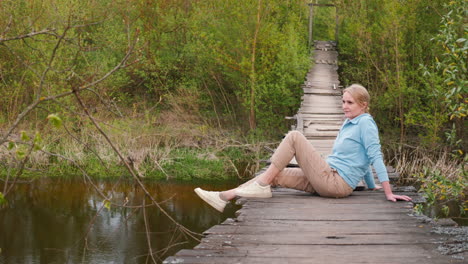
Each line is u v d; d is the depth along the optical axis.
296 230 3.88
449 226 4.02
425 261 3.19
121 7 15.17
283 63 15.33
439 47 14.12
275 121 16.34
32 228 7.13
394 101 15.66
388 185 4.74
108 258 6.00
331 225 4.01
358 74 17.25
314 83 15.59
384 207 4.55
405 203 4.70
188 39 17.08
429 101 14.45
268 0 15.38
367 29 16.30
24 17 11.47
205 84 17.00
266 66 15.83
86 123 11.98
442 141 14.52
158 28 16.88
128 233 7.01
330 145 9.08
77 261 5.84
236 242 3.58
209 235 3.75
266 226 3.99
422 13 15.45
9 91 12.50
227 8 15.60
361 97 4.68
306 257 3.27
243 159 13.12
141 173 10.71
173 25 16.94
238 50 15.61
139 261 5.89
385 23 15.54
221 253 3.34
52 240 6.62
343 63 18.31
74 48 11.75
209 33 16.34
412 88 14.86
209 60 16.34
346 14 18.69
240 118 17.11
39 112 12.80
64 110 11.62
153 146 12.48
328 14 23.16
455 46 5.12
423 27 15.53
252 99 15.54
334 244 3.54
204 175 11.14
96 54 14.08
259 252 3.37
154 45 17.09
